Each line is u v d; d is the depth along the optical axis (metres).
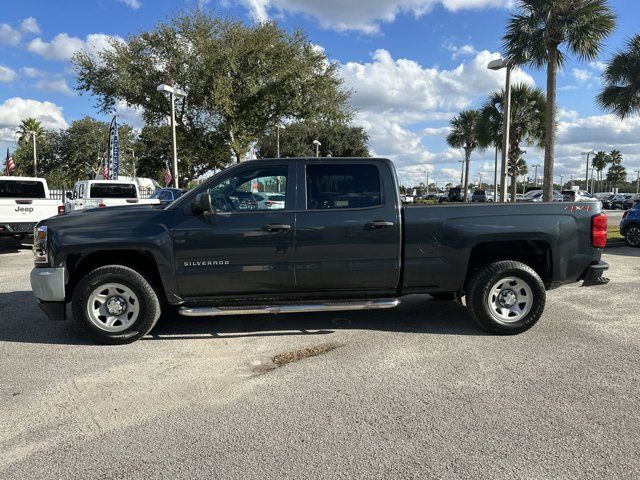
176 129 27.31
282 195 5.09
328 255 5.04
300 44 25.09
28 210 12.27
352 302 5.19
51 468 2.88
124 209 5.29
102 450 3.07
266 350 4.88
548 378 4.10
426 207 5.18
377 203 5.12
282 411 3.57
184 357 4.70
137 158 54.91
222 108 23.81
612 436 3.17
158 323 5.82
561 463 2.88
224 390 3.95
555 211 5.25
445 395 3.80
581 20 14.66
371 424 3.36
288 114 25.89
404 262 5.12
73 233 4.91
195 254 4.95
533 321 5.25
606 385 3.95
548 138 15.78
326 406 3.64
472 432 3.24
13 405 3.70
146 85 24.78
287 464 2.90
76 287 4.95
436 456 2.96
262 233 4.96
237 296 5.12
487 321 5.21
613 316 6.00
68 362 4.58
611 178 100.44
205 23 24.48
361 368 4.37
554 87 15.64
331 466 2.87
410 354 4.71
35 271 4.95
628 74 17.97
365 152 52.66
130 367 4.45
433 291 5.29
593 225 5.31
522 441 3.12
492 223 5.16
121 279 4.96
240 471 2.83
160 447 3.10
